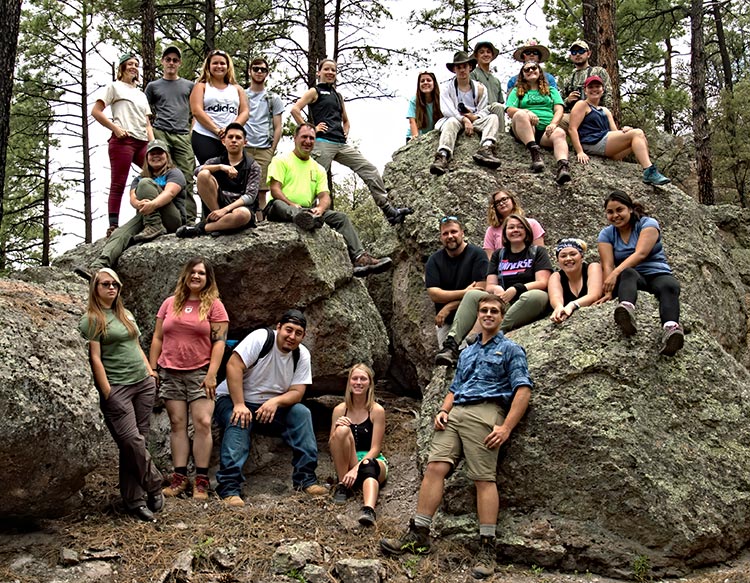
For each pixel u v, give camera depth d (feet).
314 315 25.27
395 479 21.65
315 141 28.07
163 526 18.43
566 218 27.22
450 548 17.63
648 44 68.59
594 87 29.53
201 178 24.39
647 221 20.63
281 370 22.30
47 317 18.93
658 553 17.10
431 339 26.35
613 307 19.92
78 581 15.94
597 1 35.06
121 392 18.95
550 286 21.16
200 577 16.46
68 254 28.91
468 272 23.27
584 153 29.07
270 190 26.32
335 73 30.27
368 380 21.68
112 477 21.36
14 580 15.71
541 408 18.19
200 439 20.85
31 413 16.47
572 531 17.44
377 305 30.12
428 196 28.17
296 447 21.93
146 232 25.64
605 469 17.49
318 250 25.25
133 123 29.27
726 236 35.35
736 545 17.67
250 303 24.54
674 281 19.84
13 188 79.15
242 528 18.54
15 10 27.20
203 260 21.72
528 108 29.84
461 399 18.37
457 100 30.60
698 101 53.52
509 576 17.01
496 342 18.83
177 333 21.30
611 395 18.28
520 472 18.01
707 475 17.85
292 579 16.56
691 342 19.85
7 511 17.24
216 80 28.43
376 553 17.76
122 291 25.30
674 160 53.01
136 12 53.11
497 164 28.30
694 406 18.74
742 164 61.05
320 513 19.83
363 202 69.36
